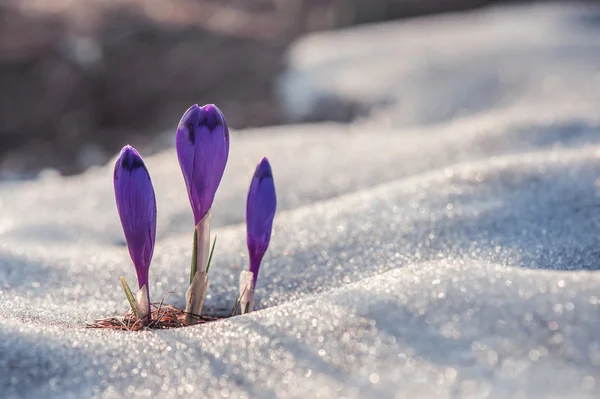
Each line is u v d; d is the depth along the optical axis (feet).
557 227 2.70
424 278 2.35
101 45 6.16
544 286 2.30
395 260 2.65
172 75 6.38
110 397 2.23
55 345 2.31
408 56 8.10
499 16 10.98
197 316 2.49
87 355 2.30
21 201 3.61
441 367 2.19
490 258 2.60
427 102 6.61
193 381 2.24
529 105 5.93
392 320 2.28
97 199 3.59
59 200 3.59
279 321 2.33
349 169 3.58
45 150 5.63
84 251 2.92
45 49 5.94
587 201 2.78
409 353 2.22
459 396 2.14
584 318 2.24
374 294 2.34
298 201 3.34
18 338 2.31
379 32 10.36
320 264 2.67
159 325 2.49
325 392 2.18
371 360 2.22
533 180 2.89
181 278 2.70
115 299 2.63
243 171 3.73
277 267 2.68
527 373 2.17
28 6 6.24
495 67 7.25
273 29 7.25
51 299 2.62
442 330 2.25
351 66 8.02
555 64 7.13
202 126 2.43
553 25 9.43
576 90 6.28
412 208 2.82
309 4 10.71
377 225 2.77
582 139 3.44
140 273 2.47
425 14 12.17
